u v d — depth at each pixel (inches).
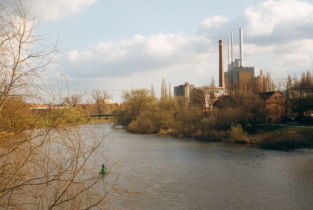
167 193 863.7
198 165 1244.5
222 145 1867.6
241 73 6136.8
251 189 909.2
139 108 3142.2
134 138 2277.3
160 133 2623.0
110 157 1220.5
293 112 2551.7
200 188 916.6
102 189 465.7
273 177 1047.6
